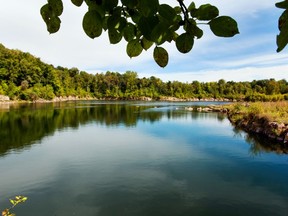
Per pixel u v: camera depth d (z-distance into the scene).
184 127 27.08
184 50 0.98
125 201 9.49
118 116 37.81
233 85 126.50
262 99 65.31
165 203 9.33
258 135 21.52
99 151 16.91
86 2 0.99
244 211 8.73
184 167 13.46
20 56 89.19
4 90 74.69
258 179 11.62
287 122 20.33
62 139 20.83
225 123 30.12
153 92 117.69
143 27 0.93
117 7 0.98
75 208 8.97
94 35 0.99
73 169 13.25
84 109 50.72
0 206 9.18
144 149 17.39
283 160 14.45
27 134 23.06
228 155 15.70
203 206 9.06
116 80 120.75
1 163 14.34
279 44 0.74
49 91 89.19
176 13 0.95
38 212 8.73
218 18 0.88
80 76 120.81
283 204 9.21
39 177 12.09
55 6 0.99
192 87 125.88
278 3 0.73
